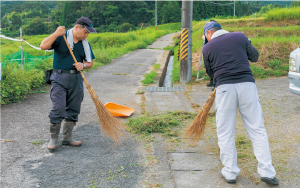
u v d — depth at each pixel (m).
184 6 8.80
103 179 2.95
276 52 10.83
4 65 6.49
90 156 3.53
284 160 3.29
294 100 6.09
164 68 12.07
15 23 188.50
